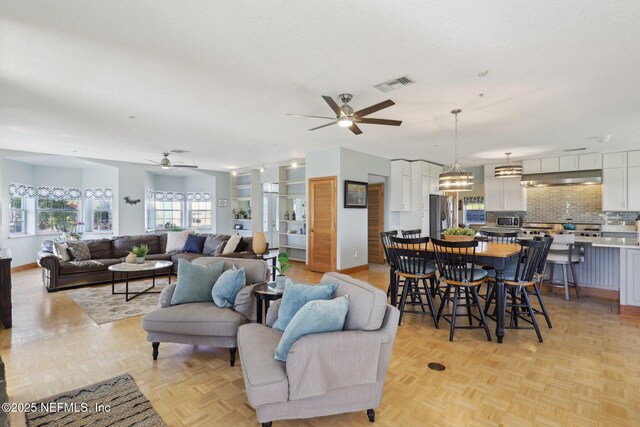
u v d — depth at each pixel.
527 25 2.10
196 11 1.97
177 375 2.44
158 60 2.62
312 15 2.01
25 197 7.23
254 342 2.01
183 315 2.57
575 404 2.07
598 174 6.38
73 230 8.05
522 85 3.07
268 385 1.64
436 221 7.88
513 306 3.29
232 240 5.93
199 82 3.04
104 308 4.07
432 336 3.22
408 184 7.50
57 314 3.84
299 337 1.75
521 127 4.56
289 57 2.56
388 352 1.86
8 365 2.58
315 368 1.67
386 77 2.91
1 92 3.27
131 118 4.17
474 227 8.46
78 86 3.13
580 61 2.59
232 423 1.90
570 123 4.35
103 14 2.00
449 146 5.93
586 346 2.94
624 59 2.55
